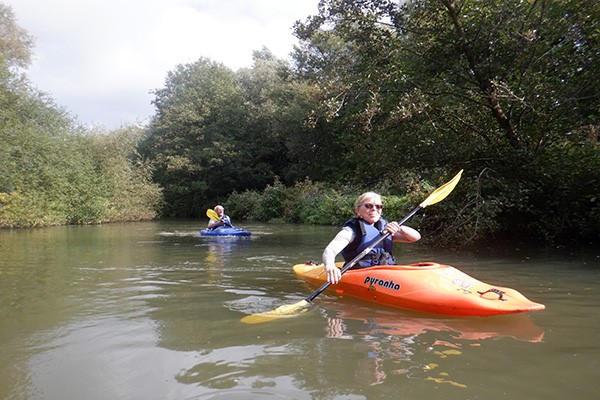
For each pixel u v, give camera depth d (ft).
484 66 24.72
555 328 9.17
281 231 41.50
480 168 25.94
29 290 13.58
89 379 6.75
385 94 26.94
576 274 15.48
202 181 94.58
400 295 11.09
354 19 28.07
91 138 68.13
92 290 13.53
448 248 23.34
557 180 23.88
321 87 29.27
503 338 8.52
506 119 25.54
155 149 100.99
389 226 13.17
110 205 66.69
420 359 7.36
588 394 6.04
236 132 98.32
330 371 6.87
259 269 17.66
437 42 26.99
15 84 58.08
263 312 10.72
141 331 9.19
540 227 25.84
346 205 51.65
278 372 6.86
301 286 14.08
